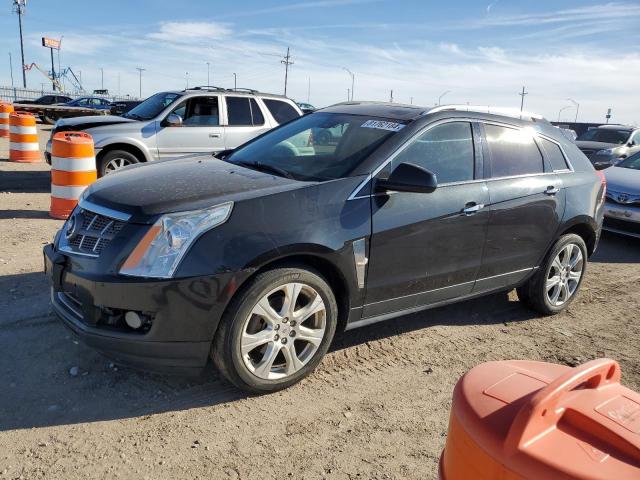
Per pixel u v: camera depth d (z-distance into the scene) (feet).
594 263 23.50
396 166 12.54
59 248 11.46
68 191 24.25
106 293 10.07
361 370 12.64
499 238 14.35
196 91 32.91
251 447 9.63
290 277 10.85
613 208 26.66
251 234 10.43
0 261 18.03
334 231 11.29
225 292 10.16
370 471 9.25
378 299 12.44
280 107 35.19
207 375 11.91
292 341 11.23
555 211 15.64
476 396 4.83
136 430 9.91
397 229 12.19
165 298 9.87
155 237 10.12
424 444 10.09
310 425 10.38
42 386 11.09
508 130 15.17
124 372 11.77
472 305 17.22
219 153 15.89
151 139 31.37
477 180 13.93
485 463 4.39
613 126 55.88
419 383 12.24
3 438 9.46
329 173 12.37
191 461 9.18
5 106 62.23
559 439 4.22
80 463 8.97
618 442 4.12
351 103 16.61
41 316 14.11
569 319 16.74
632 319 16.99
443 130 13.66
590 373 4.51
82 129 31.19
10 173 37.60
